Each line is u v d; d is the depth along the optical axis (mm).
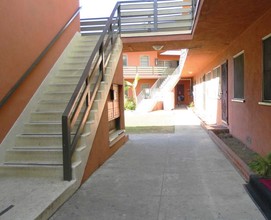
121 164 6441
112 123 8734
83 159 5086
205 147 8219
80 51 8258
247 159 6641
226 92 11086
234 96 9695
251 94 7484
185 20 9359
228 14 6461
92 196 4461
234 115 9703
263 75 6543
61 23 7652
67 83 6863
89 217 3750
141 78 31656
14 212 3471
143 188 4820
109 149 7133
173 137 10227
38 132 5605
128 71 30984
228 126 10812
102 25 10117
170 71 31578
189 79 32531
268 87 6305
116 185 4980
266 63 6410
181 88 35375
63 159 4543
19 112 5523
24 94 5707
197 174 5555
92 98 5914
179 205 4090
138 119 17391
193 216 3734
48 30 6840
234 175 5422
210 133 10242
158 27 9594
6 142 5105
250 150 7668
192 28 8828
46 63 6715
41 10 6469
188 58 13883
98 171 5863
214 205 4059
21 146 5324
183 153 7484
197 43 9953
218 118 13055
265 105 6367
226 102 11125
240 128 8844
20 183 4438
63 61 7711
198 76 22875
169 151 7785
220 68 12336
